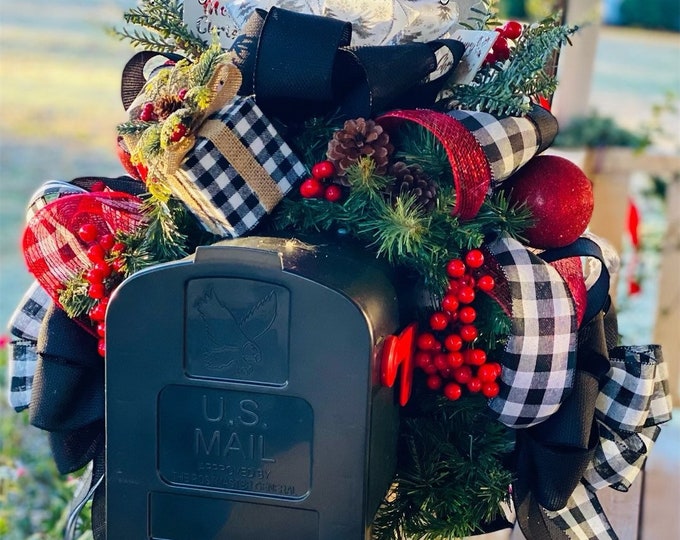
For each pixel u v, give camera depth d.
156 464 0.70
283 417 0.67
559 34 0.80
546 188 0.81
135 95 0.87
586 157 1.97
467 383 0.79
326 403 0.66
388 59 0.76
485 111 0.82
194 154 0.71
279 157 0.75
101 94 3.87
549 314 0.77
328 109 0.80
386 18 0.83
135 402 0.69
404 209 0.72
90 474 0.94
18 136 3.79
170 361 0.68
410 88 0.79
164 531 0.72
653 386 0.88
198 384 0.68
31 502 1.75
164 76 0.76
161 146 0.69
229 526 0.70
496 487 0.81
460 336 0.78
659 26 2.99
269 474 0.68
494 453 0.83
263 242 0.70
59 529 1.55
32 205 0.83
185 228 0.81
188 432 0.69
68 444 0.87
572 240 0.82
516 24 0.86
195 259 0.65
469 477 0.81
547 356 0.78
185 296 0.66
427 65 0.78
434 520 0.79
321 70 0.74
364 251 0.75
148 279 0.66
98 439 0.86
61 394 0.82
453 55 0.81
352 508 0.67
